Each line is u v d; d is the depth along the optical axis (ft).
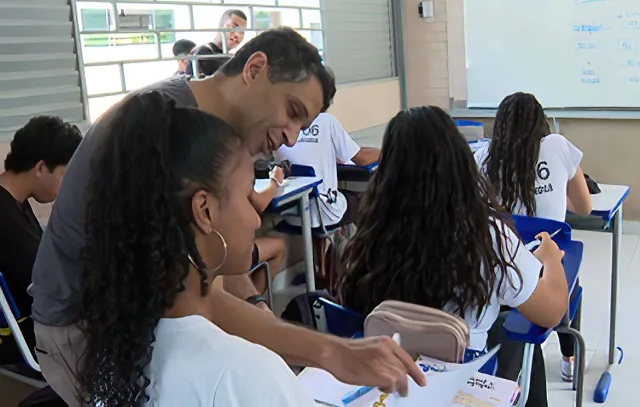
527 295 4.84
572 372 8.62
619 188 9.13
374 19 15.61
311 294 5.25
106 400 2.41
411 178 4.73
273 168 10.68
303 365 3.05
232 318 3.23
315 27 13.66
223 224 2.38
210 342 2.31
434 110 4.85
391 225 4.81
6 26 7.92
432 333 3.47
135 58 9.71
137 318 2.29
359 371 2.86
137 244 2.27
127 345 2.30
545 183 7.80
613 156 14.51
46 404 6.04
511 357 5.75
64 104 8.74
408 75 16.49
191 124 2.35
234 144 2.43
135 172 2.28
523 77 14.99
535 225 6.64
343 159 11.61
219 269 2.45
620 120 14.24
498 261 4.74
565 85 14.57
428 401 3.10
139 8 9.69
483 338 5.05
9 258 6.59
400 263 4.76
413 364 2.89
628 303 11.00
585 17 13.98
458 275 4.66
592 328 10.15
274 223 11.57
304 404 2.31
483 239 4.70
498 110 8.01
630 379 8.75
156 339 2.35
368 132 15.51
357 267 4.99
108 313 2.33
